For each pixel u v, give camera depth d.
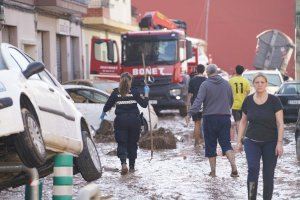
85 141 19.56
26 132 14.35
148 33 57.94
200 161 29.75
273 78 61.25
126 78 26.22
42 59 60.56
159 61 57.91
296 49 70.38
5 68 15.89
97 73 58.31
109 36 83.50
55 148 16.66
